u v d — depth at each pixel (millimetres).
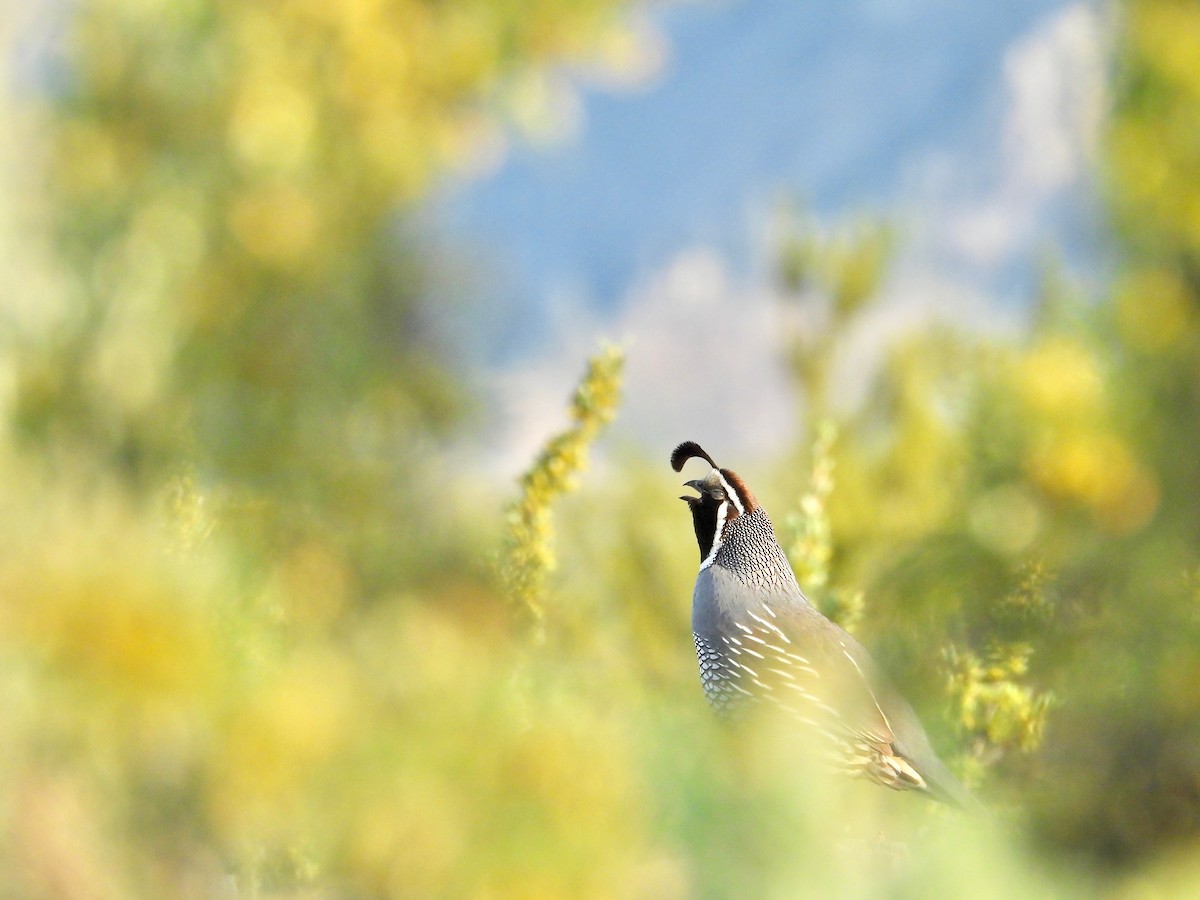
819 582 9250
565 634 7641
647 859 1730
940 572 9289
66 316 3561
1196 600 8742
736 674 9000
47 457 2734
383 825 2105
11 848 2248
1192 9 8547
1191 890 1739
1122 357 9258
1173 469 9062
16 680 2219
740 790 1626
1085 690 8633
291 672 2246
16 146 3027
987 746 7555
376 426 5812
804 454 11664
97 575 2262
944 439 10906
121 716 2215
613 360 5723
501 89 5809
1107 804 7695
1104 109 8852
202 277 4828
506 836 2016
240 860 2414
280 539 3586
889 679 8672
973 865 1596
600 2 5805
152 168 4363
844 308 12008
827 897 1578
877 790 7930
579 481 5625
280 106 4750
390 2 5348
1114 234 8945
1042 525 9266
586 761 2006
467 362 6230
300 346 5512
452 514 5570
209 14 4578
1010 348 9914
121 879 2297
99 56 4148
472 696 2186
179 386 4465
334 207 5387
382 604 2438
